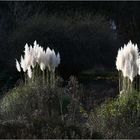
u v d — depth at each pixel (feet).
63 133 42.16
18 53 134.31
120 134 50.03
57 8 186.39
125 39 187.01
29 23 145.18
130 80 62.90
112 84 122.62
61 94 66.85
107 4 192.95
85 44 142.92
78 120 59.72
